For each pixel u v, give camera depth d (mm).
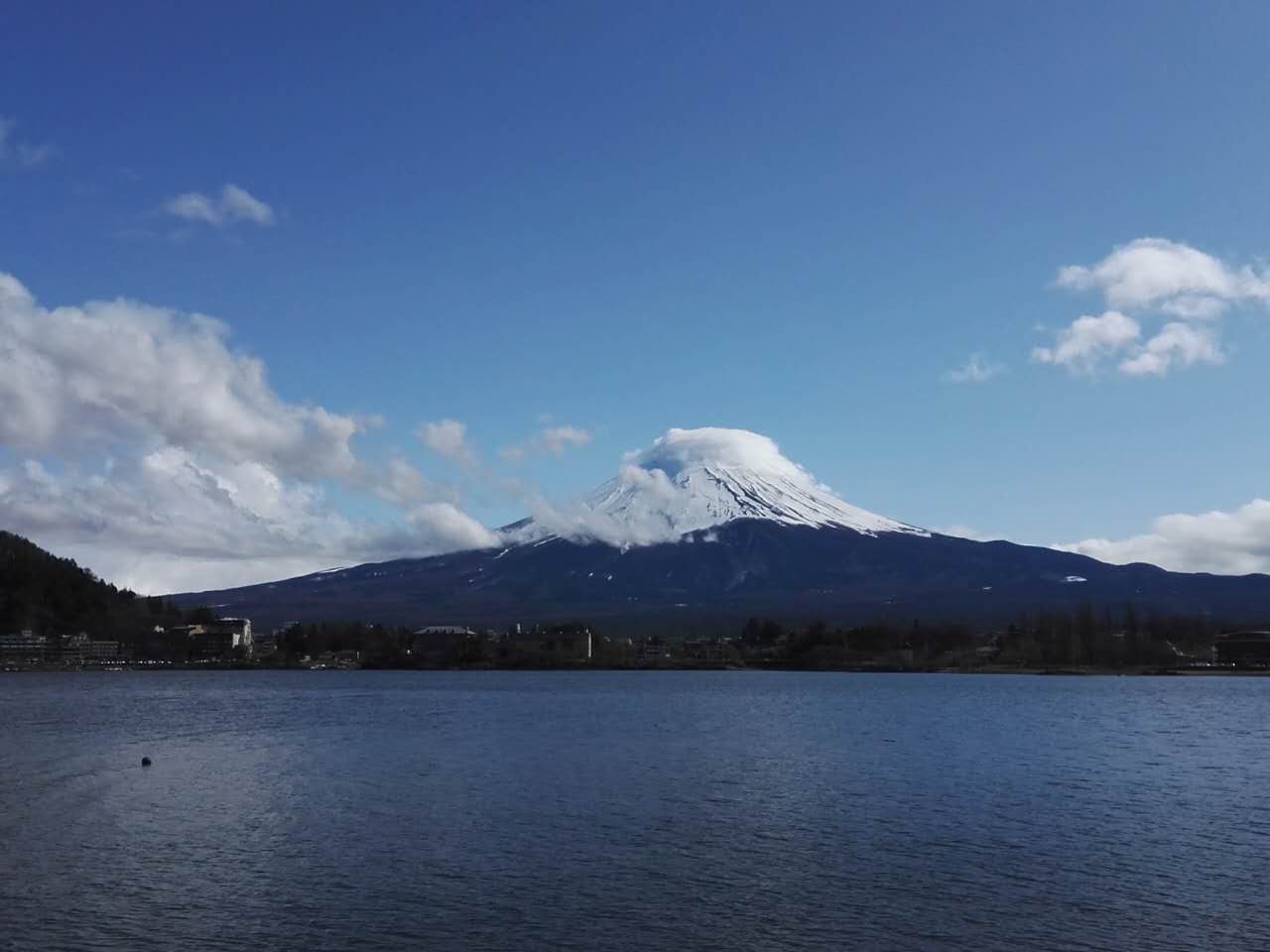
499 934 49750
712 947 48344
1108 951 47969
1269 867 61906
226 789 88125
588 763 107562
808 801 83125
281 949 47719
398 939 49062
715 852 65062
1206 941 49250
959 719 173375
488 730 147750
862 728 153625
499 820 74562
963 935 50000
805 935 49844
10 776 95250
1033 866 61969
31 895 55125
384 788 89062
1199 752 121312
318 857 63438
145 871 60094
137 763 106250
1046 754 118500
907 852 65250
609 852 64938
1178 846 67188
